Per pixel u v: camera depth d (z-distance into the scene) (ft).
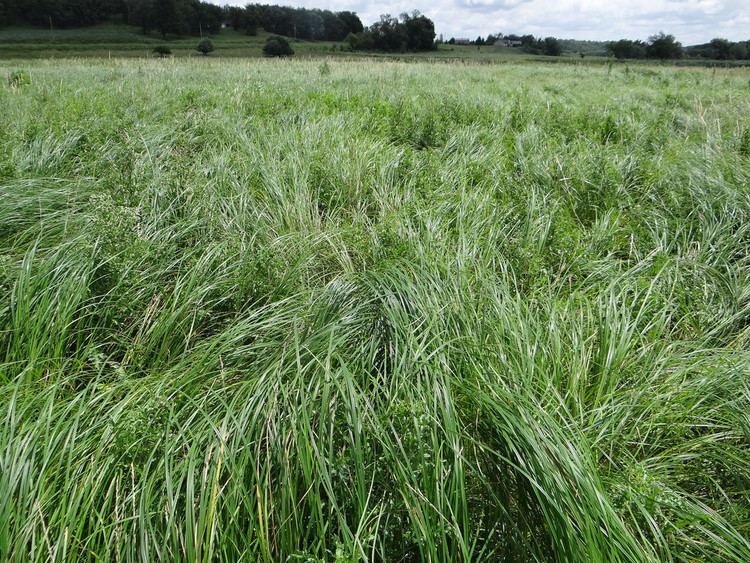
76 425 7.15
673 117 29.43
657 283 11.94
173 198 15.05
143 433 6.95
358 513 6.49
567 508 6.17
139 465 6.86
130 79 42.80
